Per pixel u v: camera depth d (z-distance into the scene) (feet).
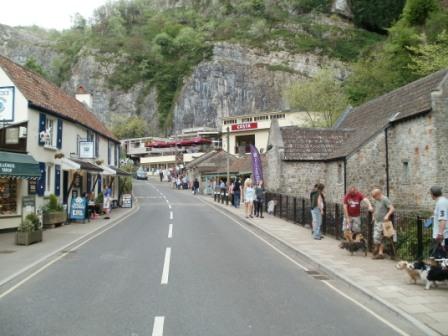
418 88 82.28
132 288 28.14
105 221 72.33
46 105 69.10
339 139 96.43
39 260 38.01
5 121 62.08
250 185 77.05
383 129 82.12
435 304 24.31
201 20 430.61
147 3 509.35
